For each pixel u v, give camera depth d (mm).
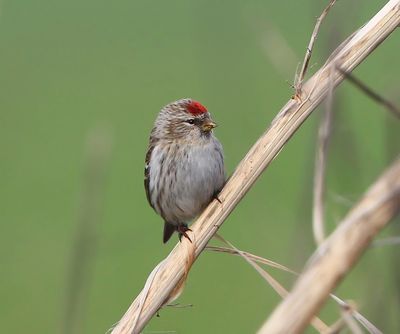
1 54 27609
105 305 16703
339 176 6250
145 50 26953
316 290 3812
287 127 5875
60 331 6605
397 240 4008
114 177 21359
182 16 29109
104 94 25203
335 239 3826
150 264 17859
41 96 25562
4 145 23297
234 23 9328
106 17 29547
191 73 25344
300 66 6598
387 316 5590
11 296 17375
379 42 5539
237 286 16641
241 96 8820
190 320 15734
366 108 19188
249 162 6102
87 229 6781
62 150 22719
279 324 3824
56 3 30719
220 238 6312
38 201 20625
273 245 12156
